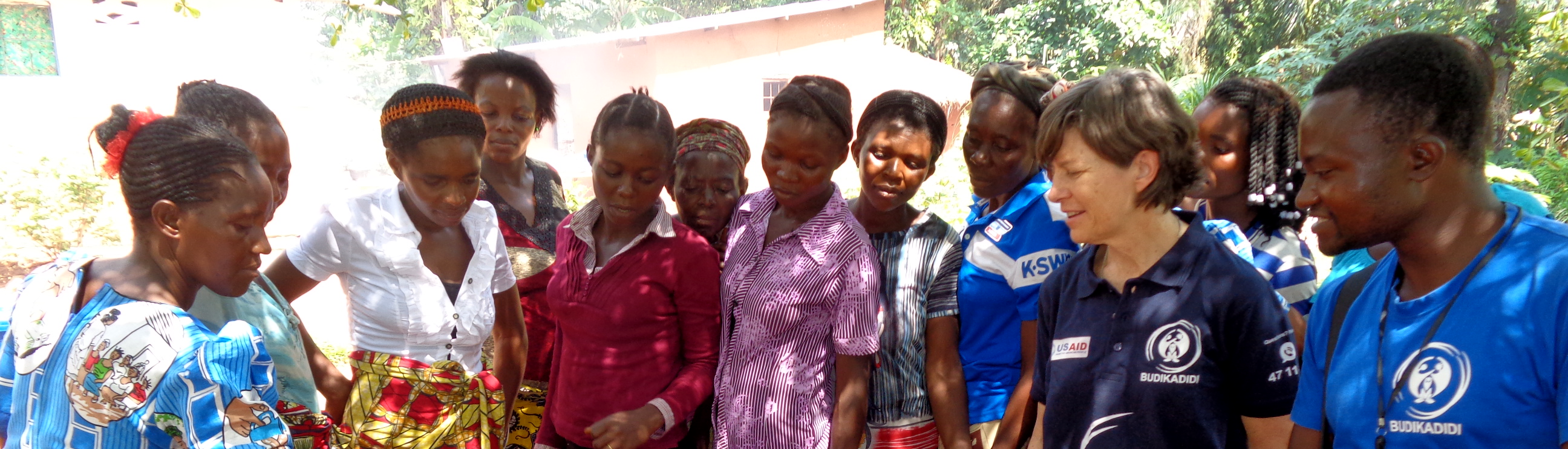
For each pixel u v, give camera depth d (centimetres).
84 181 1030
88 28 1218
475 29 2403
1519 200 233
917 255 251
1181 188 188
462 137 245
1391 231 151
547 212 360
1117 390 193
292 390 230
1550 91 821
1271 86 248
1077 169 187
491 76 344
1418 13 1276
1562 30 847
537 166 373
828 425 254
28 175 1016
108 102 1235
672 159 263
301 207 1322
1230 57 2214
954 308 251
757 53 1580
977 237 261
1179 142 183
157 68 1262
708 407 291
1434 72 143
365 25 2402
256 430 180
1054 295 215
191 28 1276
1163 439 190
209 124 182
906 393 254
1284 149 245
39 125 1198
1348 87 150
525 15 2425
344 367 644
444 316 258
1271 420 189
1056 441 205
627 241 271
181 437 175
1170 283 189
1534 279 142
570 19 2445
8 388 196
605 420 246
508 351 295
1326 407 173
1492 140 151
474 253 273
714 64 1555
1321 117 153
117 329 170
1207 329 186
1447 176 146
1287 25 2166
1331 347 178
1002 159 253
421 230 262
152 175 173
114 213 1048
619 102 259
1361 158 148
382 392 253
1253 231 252
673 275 263
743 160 311
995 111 250
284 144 239
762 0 2519
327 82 2239
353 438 253
